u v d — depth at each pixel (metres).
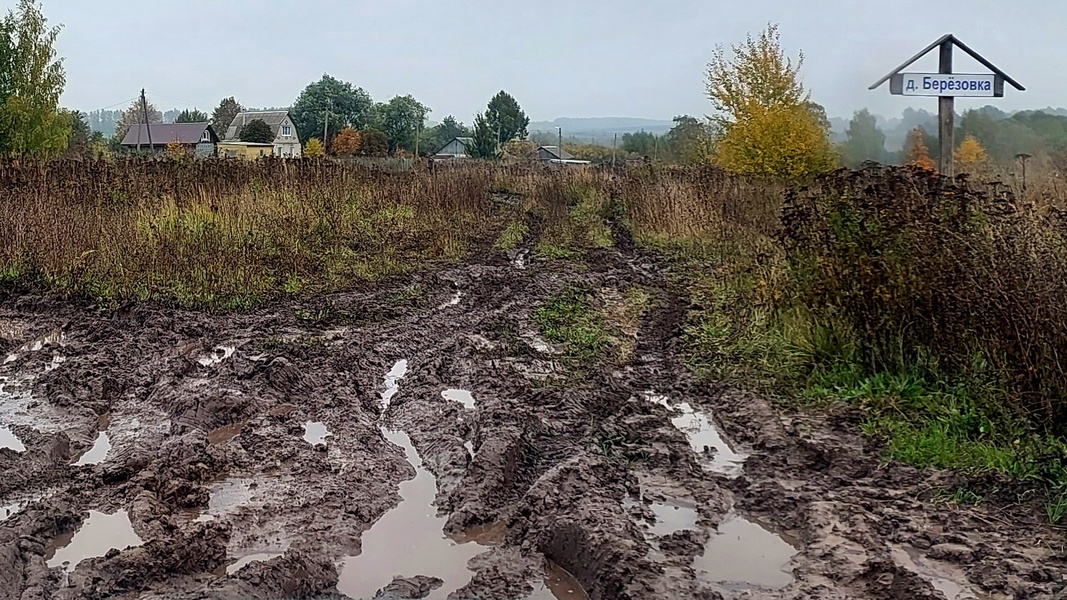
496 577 4.12
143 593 3.97
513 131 85.12
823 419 6.14
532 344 8.59
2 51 32.97
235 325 9.10
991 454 5.18
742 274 10.27
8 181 14.80
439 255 14.28
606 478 5.17
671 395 7.02
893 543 4.34
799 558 4.27
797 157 19.03
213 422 6.22
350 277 11.77
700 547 4.42
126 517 4.71
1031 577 3.95
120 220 12.46
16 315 9.60
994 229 6.25
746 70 20.72
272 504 4.90
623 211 20.00
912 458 5.31
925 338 6.53
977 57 8.77
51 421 6.30
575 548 4.24
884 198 7.02
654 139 56.16
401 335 8.85
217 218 13.23
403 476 5.42
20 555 4.21
